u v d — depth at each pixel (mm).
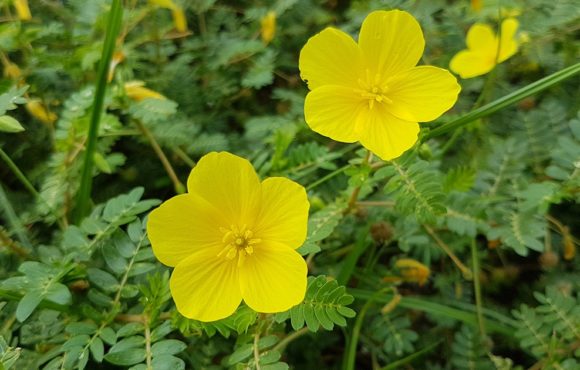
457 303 188
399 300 173
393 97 142
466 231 170
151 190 217
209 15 264
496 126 216
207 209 121
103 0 226
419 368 185
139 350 131
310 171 190
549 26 218
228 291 124
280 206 120
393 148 138
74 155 185
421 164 155
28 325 152
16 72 206
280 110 235
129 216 157
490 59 189
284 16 249
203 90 230
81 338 134
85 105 186
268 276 122
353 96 140
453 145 215
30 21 236
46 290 133
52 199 178
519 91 164
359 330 179
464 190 173
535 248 158
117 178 213
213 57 239
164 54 235
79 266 152
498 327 175
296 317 127
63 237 168
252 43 227
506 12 223
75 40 216
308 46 134
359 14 237
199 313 122
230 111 233
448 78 138
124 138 221
